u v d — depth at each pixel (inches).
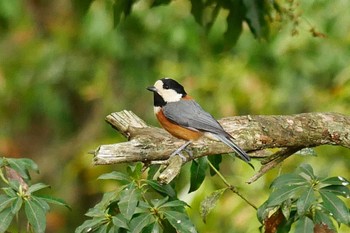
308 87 552.1
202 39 570.3
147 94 644.7
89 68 641.6
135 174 272.4
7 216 259.6
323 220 261.7
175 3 582.6
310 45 538.6
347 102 474.3
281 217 278.8
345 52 540.7
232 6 357.1
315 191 265.0
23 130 722.2
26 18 655.1
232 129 309.4
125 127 309.4
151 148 290.8
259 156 323.6
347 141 309.4
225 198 445.1
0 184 485.4
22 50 657.6
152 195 422.6
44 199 265.7
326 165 453.4
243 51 566.6
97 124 693.9
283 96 553.0
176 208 276.1
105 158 281.9
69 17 652.7
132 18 588.1
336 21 515.2
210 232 441.1
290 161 452.1
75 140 701.9
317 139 310.0
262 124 308.3
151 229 256.1
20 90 650.8
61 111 655.1
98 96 644.7
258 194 438.0
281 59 553.6
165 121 338.6
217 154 307.9
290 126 307.9
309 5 504.7
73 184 676.7
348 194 262.5
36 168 285.1
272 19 350.0
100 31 592.1
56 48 642.2
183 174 506.3
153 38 602.2
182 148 296.7
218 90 558.6
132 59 611.8
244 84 553.6
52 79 642.2
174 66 583.5
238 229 435.8
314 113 315.9
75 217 678.5
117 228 258.1
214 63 569.9
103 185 609.9
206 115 331.0
